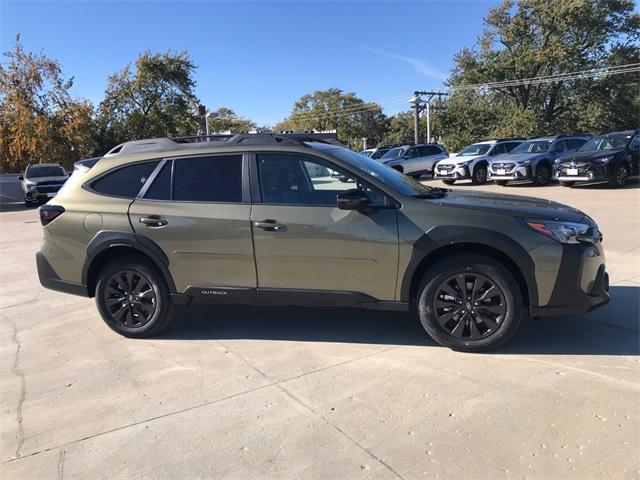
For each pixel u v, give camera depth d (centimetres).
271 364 419
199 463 293
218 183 460
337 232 425
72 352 463
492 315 416
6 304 629
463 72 5159
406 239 415
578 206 1248
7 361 448
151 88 3988
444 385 369
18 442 322
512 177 1866
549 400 342
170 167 475
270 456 296
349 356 428
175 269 464
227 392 374
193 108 4222
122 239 468
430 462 284
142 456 302
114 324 490
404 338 462
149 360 438
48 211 495
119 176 488
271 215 438
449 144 5300
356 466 284
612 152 1617
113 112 3938
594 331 460
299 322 513
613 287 591
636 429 306
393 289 427
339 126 9581
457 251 420
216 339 479
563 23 4578
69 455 306
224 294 459
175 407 356
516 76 4900
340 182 437
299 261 436
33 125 3114
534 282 404
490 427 314
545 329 469
